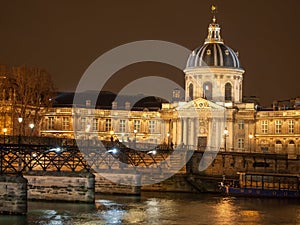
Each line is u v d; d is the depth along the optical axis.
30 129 98.44
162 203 63.41
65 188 59.41
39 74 97.50
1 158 52.06
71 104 123.06
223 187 75.38
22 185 50.62
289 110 113.12
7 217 49.94
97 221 50.25
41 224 47.66
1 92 99.31
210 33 126.25
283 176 74.94
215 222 52.06
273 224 52.12
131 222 50.62
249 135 115.44
